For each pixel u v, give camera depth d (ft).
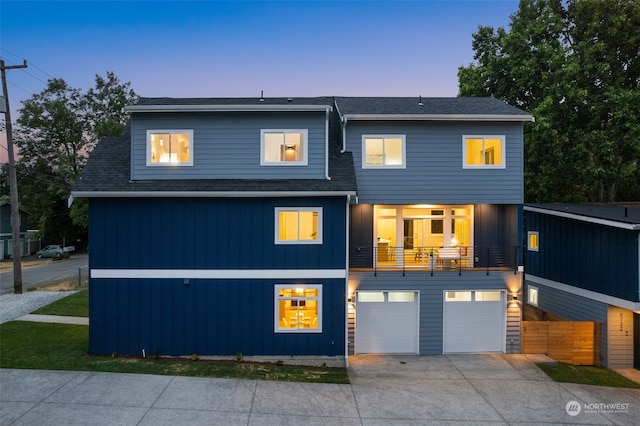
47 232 143.13
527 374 37.01
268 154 40.63
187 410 26.86
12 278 82.17
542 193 75.31
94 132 141.08
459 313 43.06
